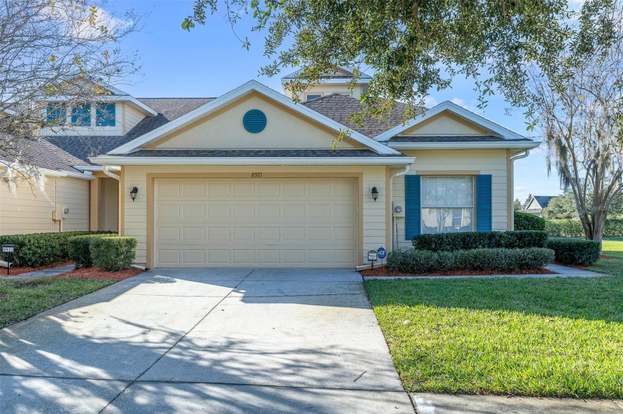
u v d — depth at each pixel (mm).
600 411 3592
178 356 4934
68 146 16219
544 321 5973
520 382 4016
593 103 14344
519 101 5777
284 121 11789
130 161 10773
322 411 3650
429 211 12711
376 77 5445
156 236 11414
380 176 11258
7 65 6836
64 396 3928
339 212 11484
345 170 11273
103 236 10938
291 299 7699
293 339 5504
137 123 17797
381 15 4723
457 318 6145
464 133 12914
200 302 7520
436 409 3637
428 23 4918
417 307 6777
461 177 12719
